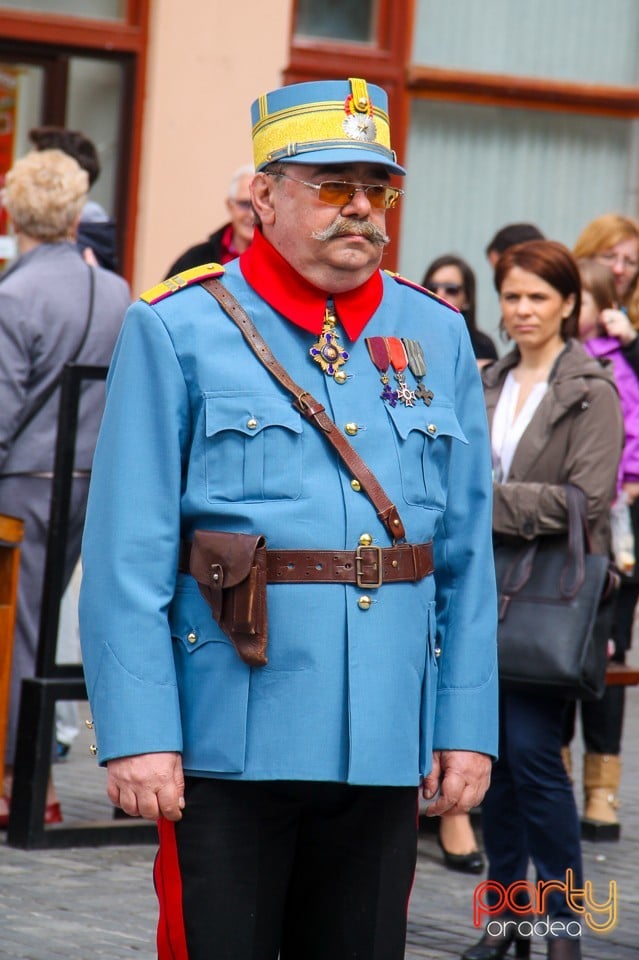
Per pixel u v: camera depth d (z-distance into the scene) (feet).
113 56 85.76
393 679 24.99
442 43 93.91
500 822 40.68
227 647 24.90
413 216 95.25
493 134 96.07
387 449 25.58
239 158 87.35
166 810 24.41
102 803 54.39
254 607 24.34
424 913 44.16
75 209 52.19
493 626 27.12
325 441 25.18
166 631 24.84
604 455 41.98
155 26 85.71
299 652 24.68
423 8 93.25
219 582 24.49
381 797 25.38
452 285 62.69
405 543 25.49
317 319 25.67
